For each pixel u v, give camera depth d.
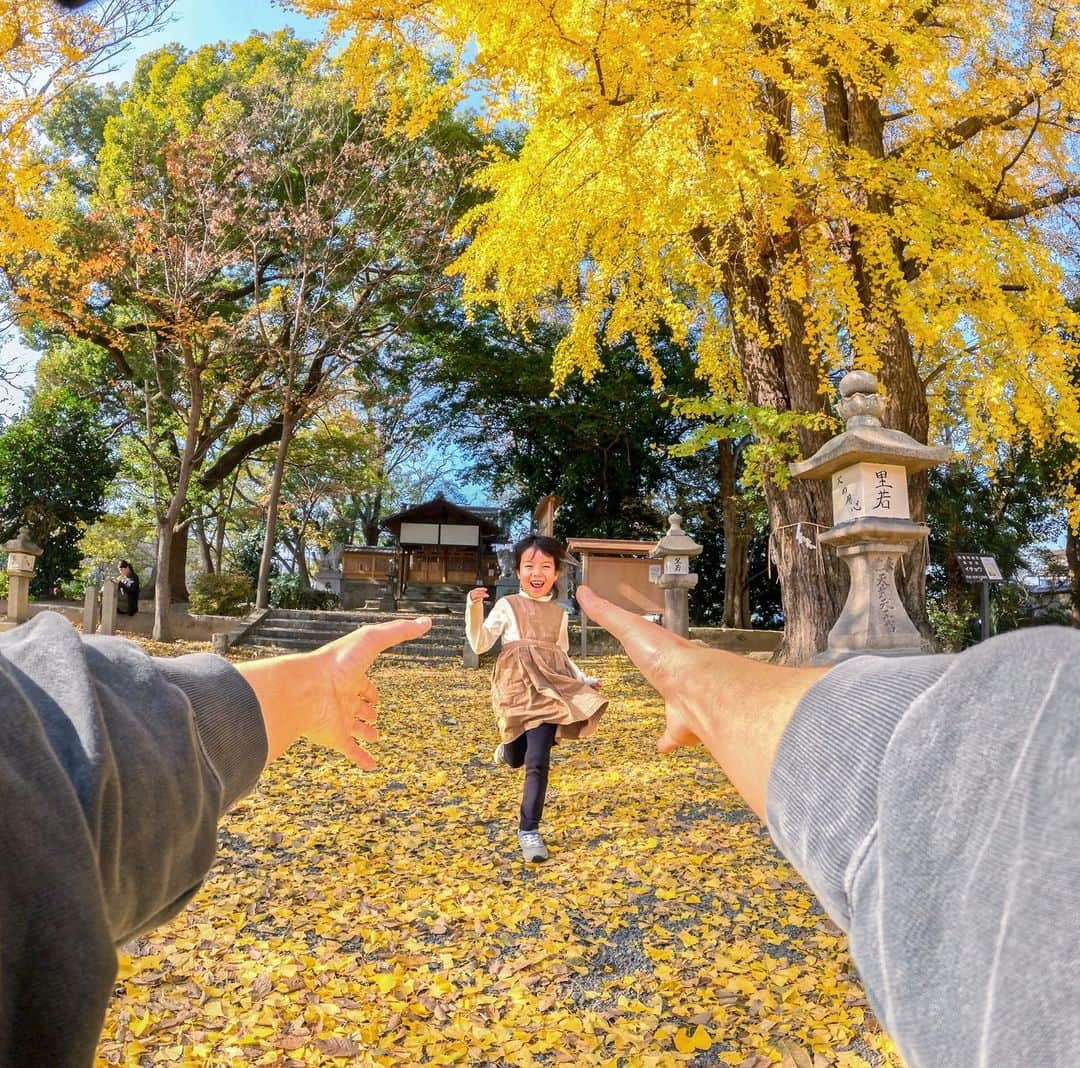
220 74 16.41
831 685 0.39
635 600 10.49
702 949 3.02
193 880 0.45
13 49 5.35
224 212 14.09
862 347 5.70
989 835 0.25
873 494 5.28
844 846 0.32
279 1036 2.38
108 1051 2.27
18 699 0.37
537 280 7.18
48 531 17.62
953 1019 0.24
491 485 25.78
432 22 5.08
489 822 4.74
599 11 5.04
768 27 5.78
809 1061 2.28
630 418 20.75
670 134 6.04
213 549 32.91
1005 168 7.10
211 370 17.47
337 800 5.18
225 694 0.52
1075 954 0.21
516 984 2.76
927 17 6.67
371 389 22.09
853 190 6.39
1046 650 0.28
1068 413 5.83
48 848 0.33
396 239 16.16
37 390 18.47
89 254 14.07
